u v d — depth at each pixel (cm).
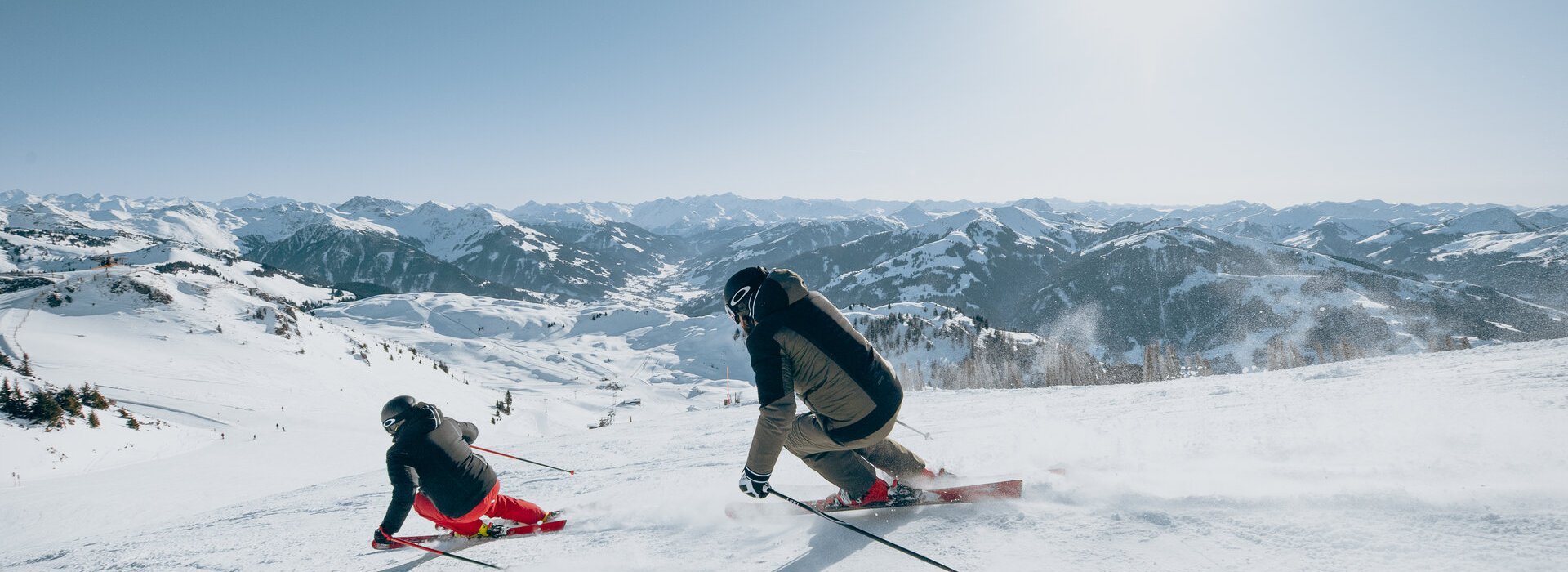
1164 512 256
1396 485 246
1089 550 231
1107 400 927
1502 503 212
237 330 16425
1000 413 888
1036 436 551
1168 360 5253
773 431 288
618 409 15088
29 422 7256
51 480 6162
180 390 11206
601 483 605
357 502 662
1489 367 695
